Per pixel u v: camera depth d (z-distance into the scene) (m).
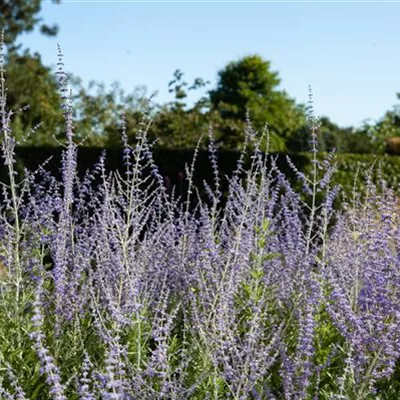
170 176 18.42
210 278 5.32
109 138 25.83
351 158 15.65
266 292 5.86
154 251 6.27
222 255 5.89
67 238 6.14
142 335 5.03
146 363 4.42
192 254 6.34
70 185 5.69
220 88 52.56
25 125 32.22
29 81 33.06
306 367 4.43
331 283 5.44
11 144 5.66
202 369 4.61
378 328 4.62
